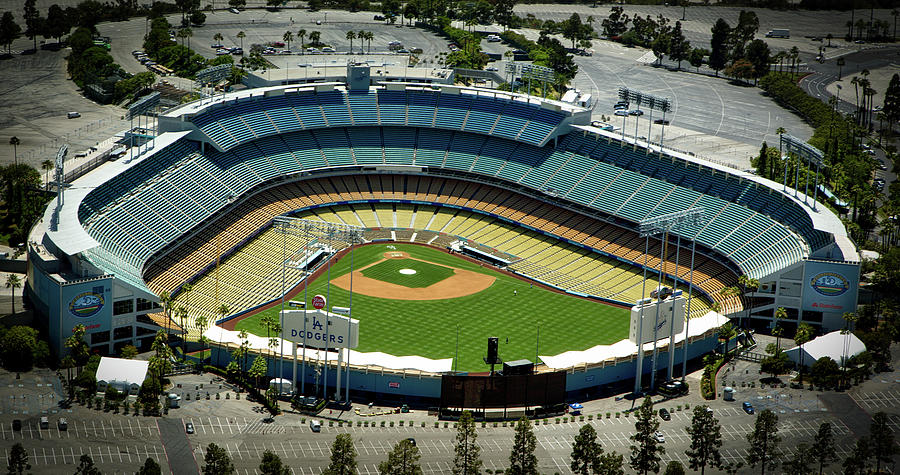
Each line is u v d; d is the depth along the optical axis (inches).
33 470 6988.2
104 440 7470.5
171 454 7337.6
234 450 7460.6
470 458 7111.2
